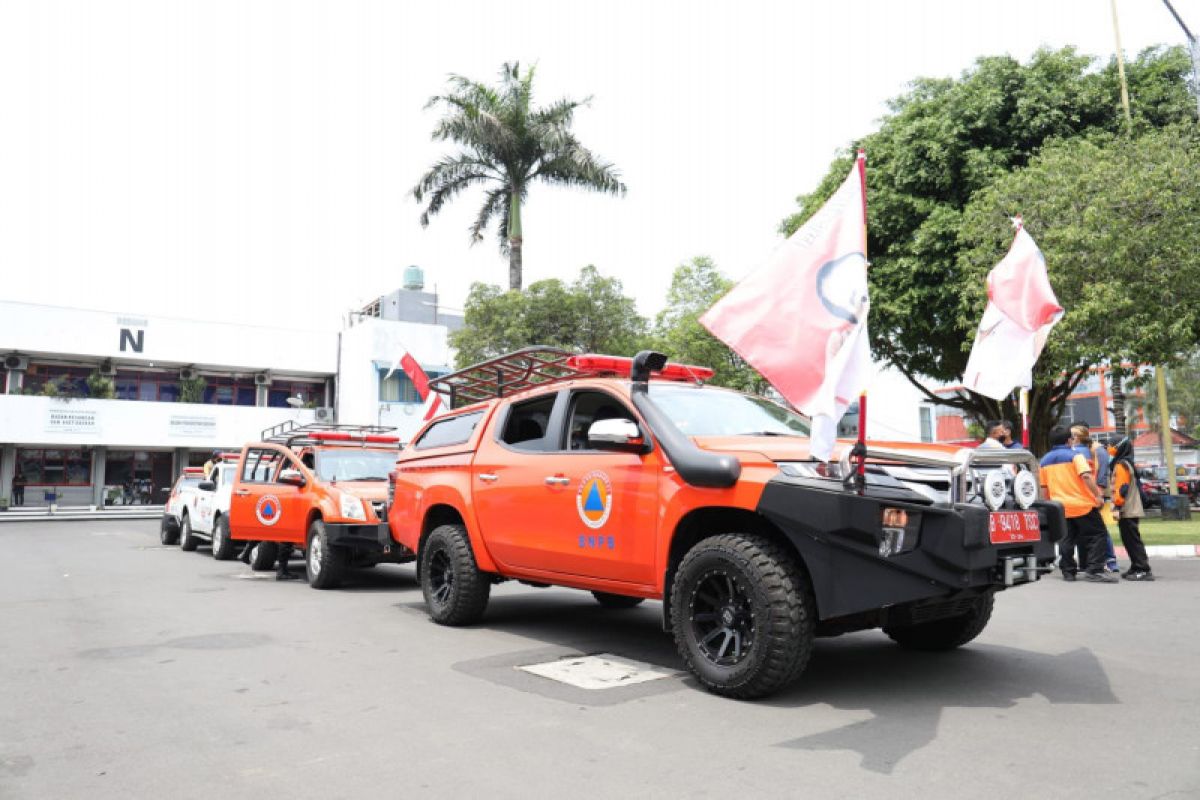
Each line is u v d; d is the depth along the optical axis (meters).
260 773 3.37
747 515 4.53
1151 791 3.03
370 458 10.53
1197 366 40.00
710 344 23.12
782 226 21.36
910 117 18.56
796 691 4.53
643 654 5.61
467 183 26.12
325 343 40.25
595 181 25.50
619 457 5.25
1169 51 18.08
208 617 7.32
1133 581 9.07
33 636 6.46
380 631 6.54
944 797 3.01
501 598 8.49
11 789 3.23
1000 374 7.51
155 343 36.66
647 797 3.06
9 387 34.84
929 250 17.11
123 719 4.16
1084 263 13.35
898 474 4.48
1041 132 17.12
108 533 21.41
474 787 3.19
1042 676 4.82
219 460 16.08
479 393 8.02
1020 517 4.41
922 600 4.42
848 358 4.22
